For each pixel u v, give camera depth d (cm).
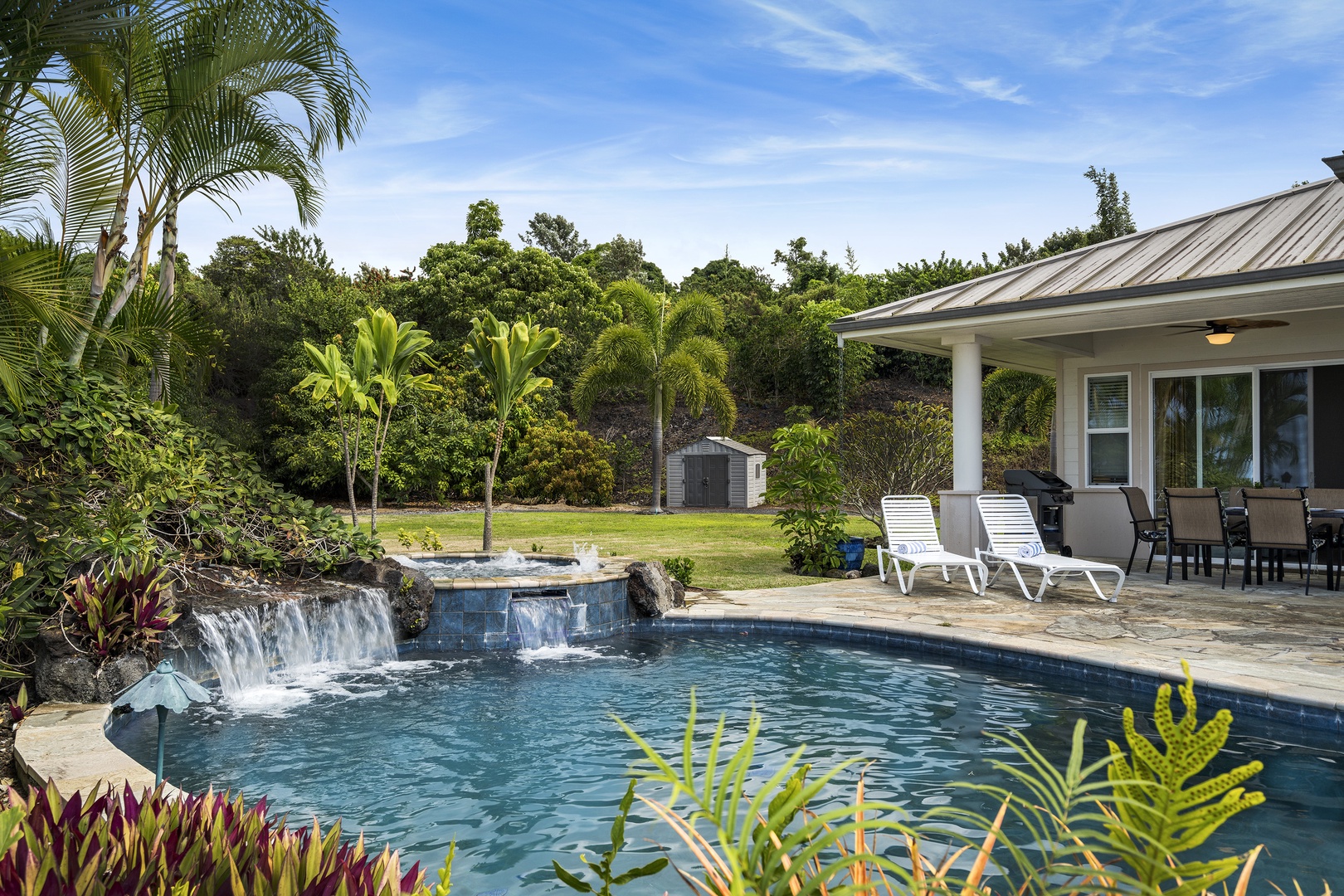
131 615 512
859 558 1087
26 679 495
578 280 3541
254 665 605
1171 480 1120
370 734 489
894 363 3478
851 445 1226
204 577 666
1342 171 598
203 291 2756
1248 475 1058
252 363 2784
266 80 811
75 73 731
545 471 2689
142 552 584
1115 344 1159
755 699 550
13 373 610
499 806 386
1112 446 1170
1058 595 864
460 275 3166
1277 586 896
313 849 148
